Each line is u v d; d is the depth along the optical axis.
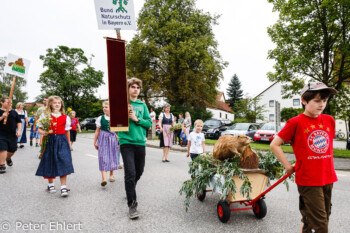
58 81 33.75
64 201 4.34
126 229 3.25
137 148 3.84
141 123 3.85
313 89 2.40
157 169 7.29
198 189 3.74
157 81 29.14
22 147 12.02
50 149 4.59
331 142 2.50
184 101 30.61
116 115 3.58
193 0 30.86
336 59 13.01
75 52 34.94
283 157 2.54
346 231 3.32
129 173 3.66
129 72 29.14
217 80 31.20
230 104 64.81
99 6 3.63
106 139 5.35
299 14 12.42
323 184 2.37
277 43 13.41
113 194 4.76
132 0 3.78
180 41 28.19
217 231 3.22
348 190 5.50
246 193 3.51
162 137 8.76
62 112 4.92
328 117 2.57
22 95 49.62
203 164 3.81
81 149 11.98
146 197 4.62
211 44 29.98
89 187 5.26
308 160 2.39
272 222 3.54
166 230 3.23
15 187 5.17
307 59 12.17
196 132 5.59
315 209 2.32
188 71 28.20
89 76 34.88
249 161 3.51
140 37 29.89
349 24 11.84
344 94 13.95
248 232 3.20
